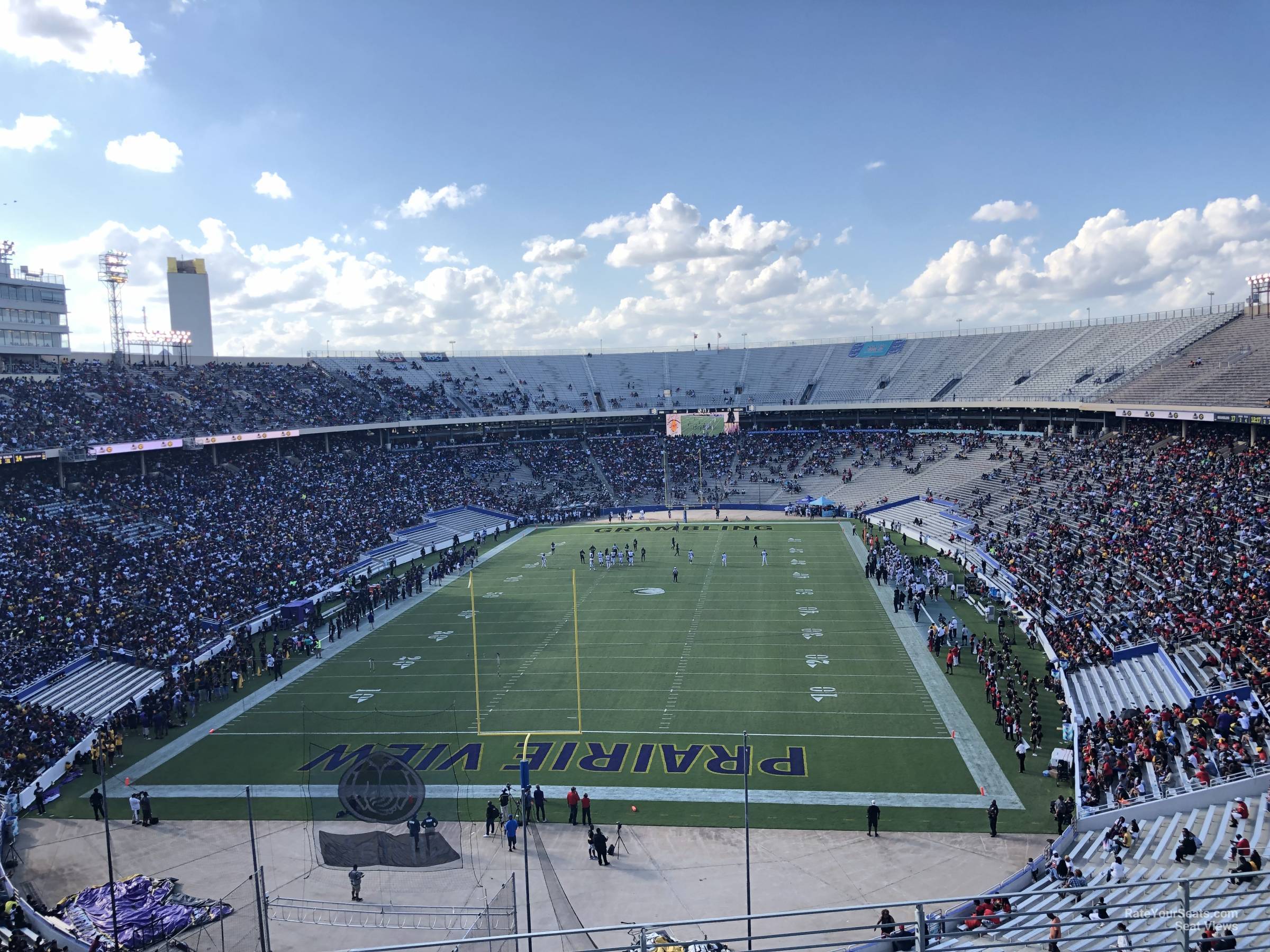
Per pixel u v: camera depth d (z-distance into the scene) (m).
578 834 24.91
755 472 100.31
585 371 122.62
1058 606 43.34
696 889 21.89
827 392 111.06
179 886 22.86
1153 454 65.62
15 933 20.45
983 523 65.44
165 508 61.03
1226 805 22.47
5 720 32.09
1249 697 28.08
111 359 78.12
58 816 27.33
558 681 38.09
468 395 107.44
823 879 22.14
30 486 57.22
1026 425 92.12
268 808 27.34
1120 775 25.42
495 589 56.78
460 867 23.09
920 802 26.17
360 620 49.91
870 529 76.06
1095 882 20.02
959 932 13.45
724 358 125.56
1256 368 65.44
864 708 33.84
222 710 36.19
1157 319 86.94
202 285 116.12
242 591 50.41
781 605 50.41
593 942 19.58
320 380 94.75
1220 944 13.16
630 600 52.66
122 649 40.59
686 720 33.19
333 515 70.75
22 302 69.00
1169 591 39.50
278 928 20.39
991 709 33.44
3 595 43.16
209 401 77.00
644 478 100.56
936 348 110.62
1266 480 51.19
